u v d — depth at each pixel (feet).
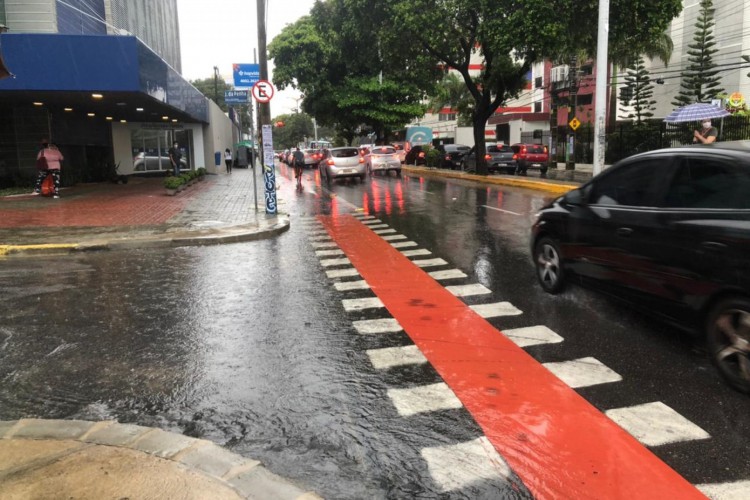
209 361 16.46
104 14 84.17
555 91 120.88
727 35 105.29
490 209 50.98
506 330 18.69
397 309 21.30
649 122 99.96
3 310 21.70
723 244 13.58
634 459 11.05
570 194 21.18
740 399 13.44
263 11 46.57
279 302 22.56
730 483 10.22
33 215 48.29
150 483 9.84
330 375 15.37
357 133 189.26
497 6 69.41
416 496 10.07
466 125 198.49
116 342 18.08
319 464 11.11
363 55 101.40
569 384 14.48
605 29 58.08
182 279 26.81
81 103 68.80
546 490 10.14
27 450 10.97
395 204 57.67
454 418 12.85
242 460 10.75
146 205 56.24
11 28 62.75
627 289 17.42
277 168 161.07
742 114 86.12
